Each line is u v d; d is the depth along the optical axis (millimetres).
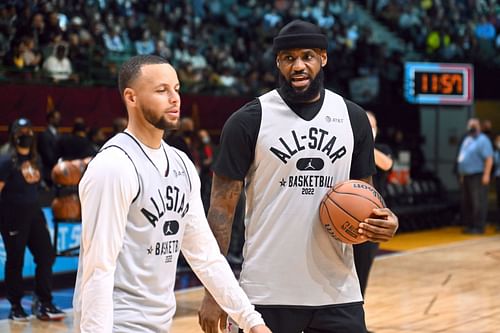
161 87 3213
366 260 6406
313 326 4051
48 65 13367
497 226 16859
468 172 16172
